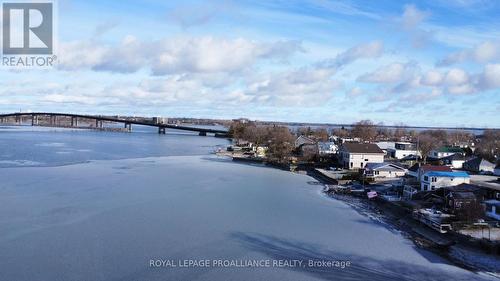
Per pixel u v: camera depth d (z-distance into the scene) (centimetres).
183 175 4978
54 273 1944
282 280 1970
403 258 2319
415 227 2894
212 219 2950
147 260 2142
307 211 3328
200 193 3866
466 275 2106
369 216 3262
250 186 4391
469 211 2866
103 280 1892
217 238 2536
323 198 3909
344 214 3291
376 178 4897
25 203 3203
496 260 2283
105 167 5412
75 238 2433
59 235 2477
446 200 3309
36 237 2430
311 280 1984
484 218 2894
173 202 3434
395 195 3847
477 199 3147
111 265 2058
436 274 2108
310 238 2616
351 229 2859
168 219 2902
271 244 2475
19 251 2202
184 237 2525
